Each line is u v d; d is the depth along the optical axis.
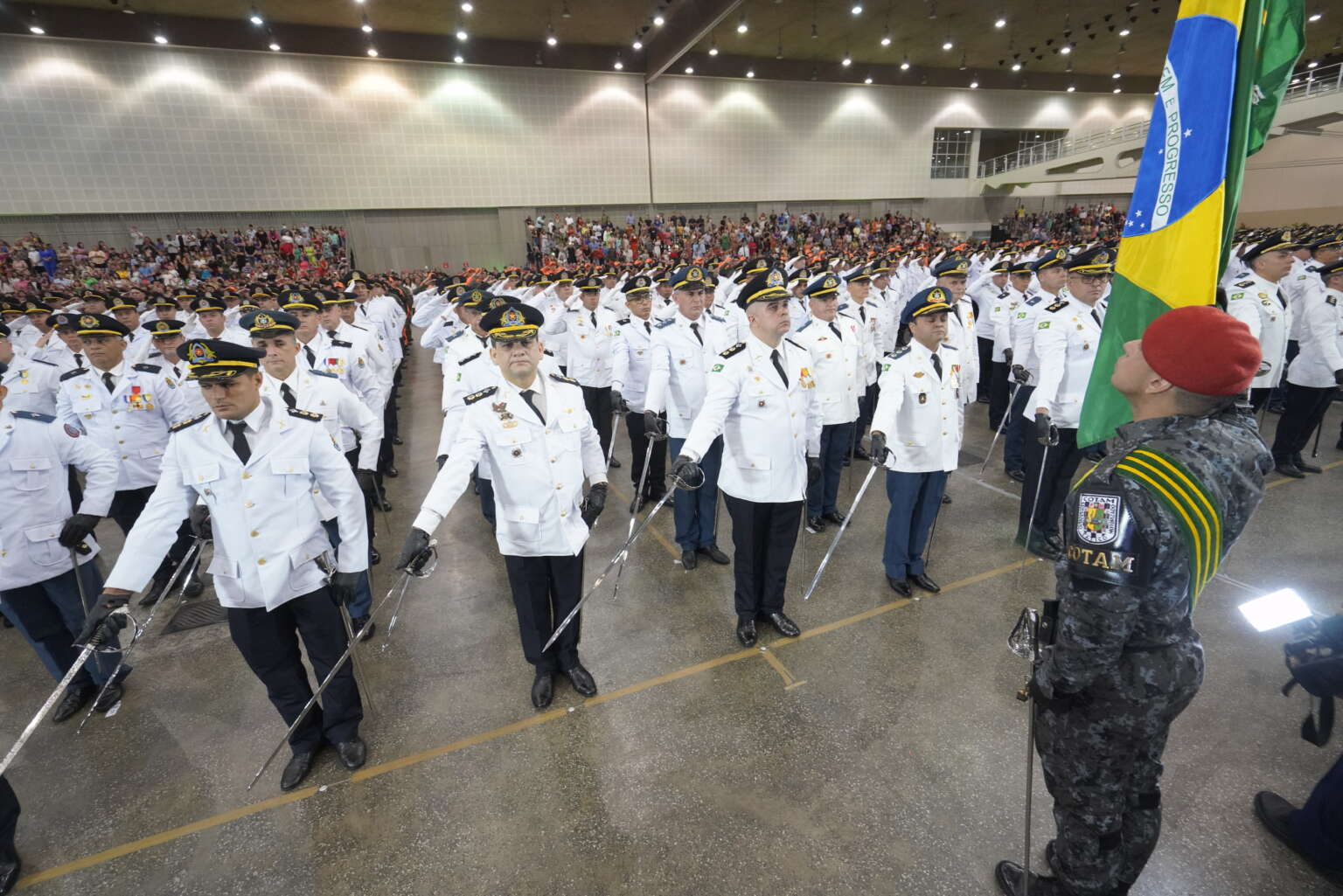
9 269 17.23
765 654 3.63
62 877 2.46
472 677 3.56
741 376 3.38
